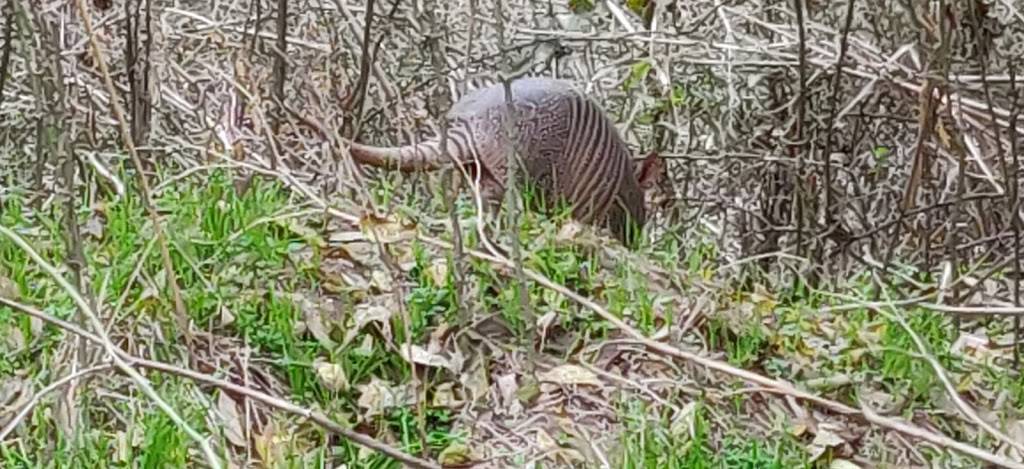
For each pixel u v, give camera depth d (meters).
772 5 6.65
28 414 3.19
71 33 5.60
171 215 4.17
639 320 4.03
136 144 5.15
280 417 3.36
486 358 3.72
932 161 5.98
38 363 3.42
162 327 3.55
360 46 6.04
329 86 5.96
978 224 5.79
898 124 6.24
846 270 5.60
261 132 5.25
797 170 5.57
